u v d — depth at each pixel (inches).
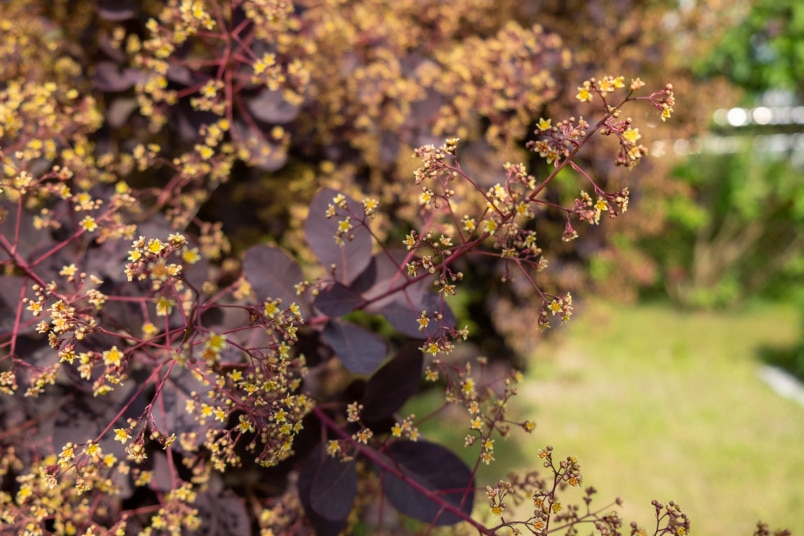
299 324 24.6
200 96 30.6
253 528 28.6
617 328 125.0
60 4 34.4
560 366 101.3
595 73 47.0
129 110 32.2
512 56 36.1
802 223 146.4
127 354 23.6
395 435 25.2
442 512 25.5
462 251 23.7
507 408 26.0
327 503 25.4
